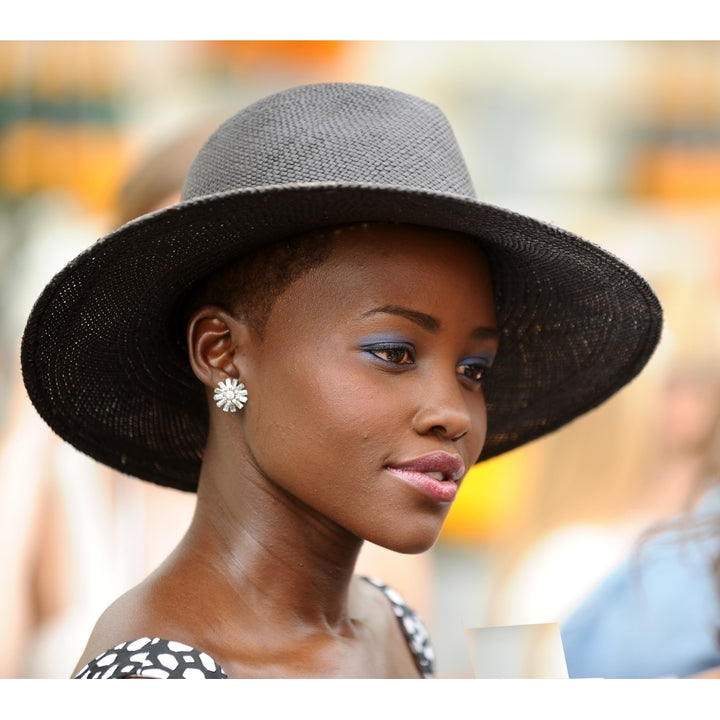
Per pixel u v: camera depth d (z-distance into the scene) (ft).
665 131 23.94
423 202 7.80
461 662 20.36
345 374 8.18
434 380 8.28
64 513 17.28
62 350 8.96
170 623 8.25
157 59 21.86
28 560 17.06
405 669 10.39
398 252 8.35
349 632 9.39
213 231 8.25
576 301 9.64
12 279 20.58
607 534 17.71
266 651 8.50
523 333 10.11
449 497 8.26
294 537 8.76
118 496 17.40
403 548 8.13
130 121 21.66
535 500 18.45
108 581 17.21
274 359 8.43
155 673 7.63
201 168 8.87
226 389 8.63
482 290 8.69
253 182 8.42
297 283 8.40
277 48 22.33
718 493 14.39
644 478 17.69
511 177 23.62
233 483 8.83
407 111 8.75
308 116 8.61
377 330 8.20
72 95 21.53
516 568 18.15
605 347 10.07
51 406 9.32
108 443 9.91
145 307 9.00
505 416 10.86
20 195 21.12
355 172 8.31
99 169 21.36
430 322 8.32
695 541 14.02
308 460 8.25
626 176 23.89
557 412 10.85
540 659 9.21
